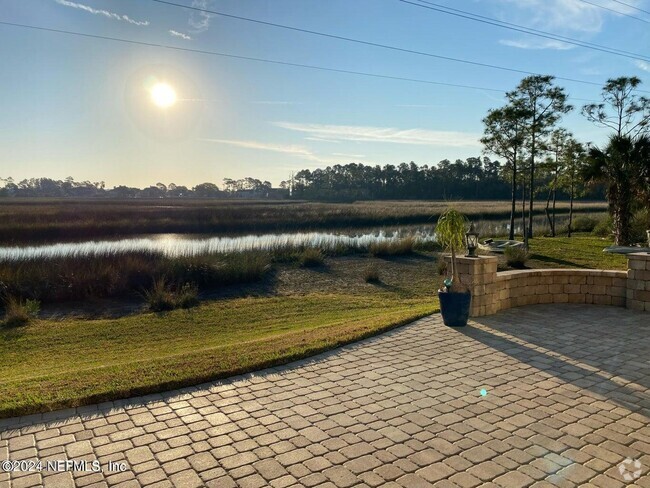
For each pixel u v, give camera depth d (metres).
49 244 23.22
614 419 3.73
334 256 19.05
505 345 5.70
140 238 26.41
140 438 3.44
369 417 3.78
